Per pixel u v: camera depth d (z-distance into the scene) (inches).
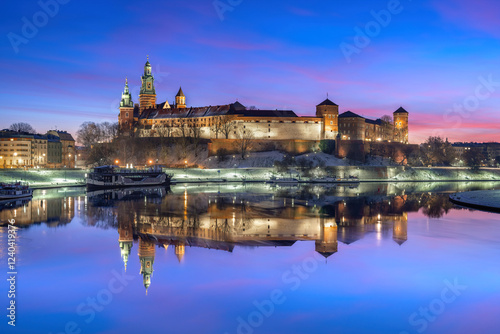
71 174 5890.8
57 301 1224.8
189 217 2691.9
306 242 1950.1
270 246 1866.4
